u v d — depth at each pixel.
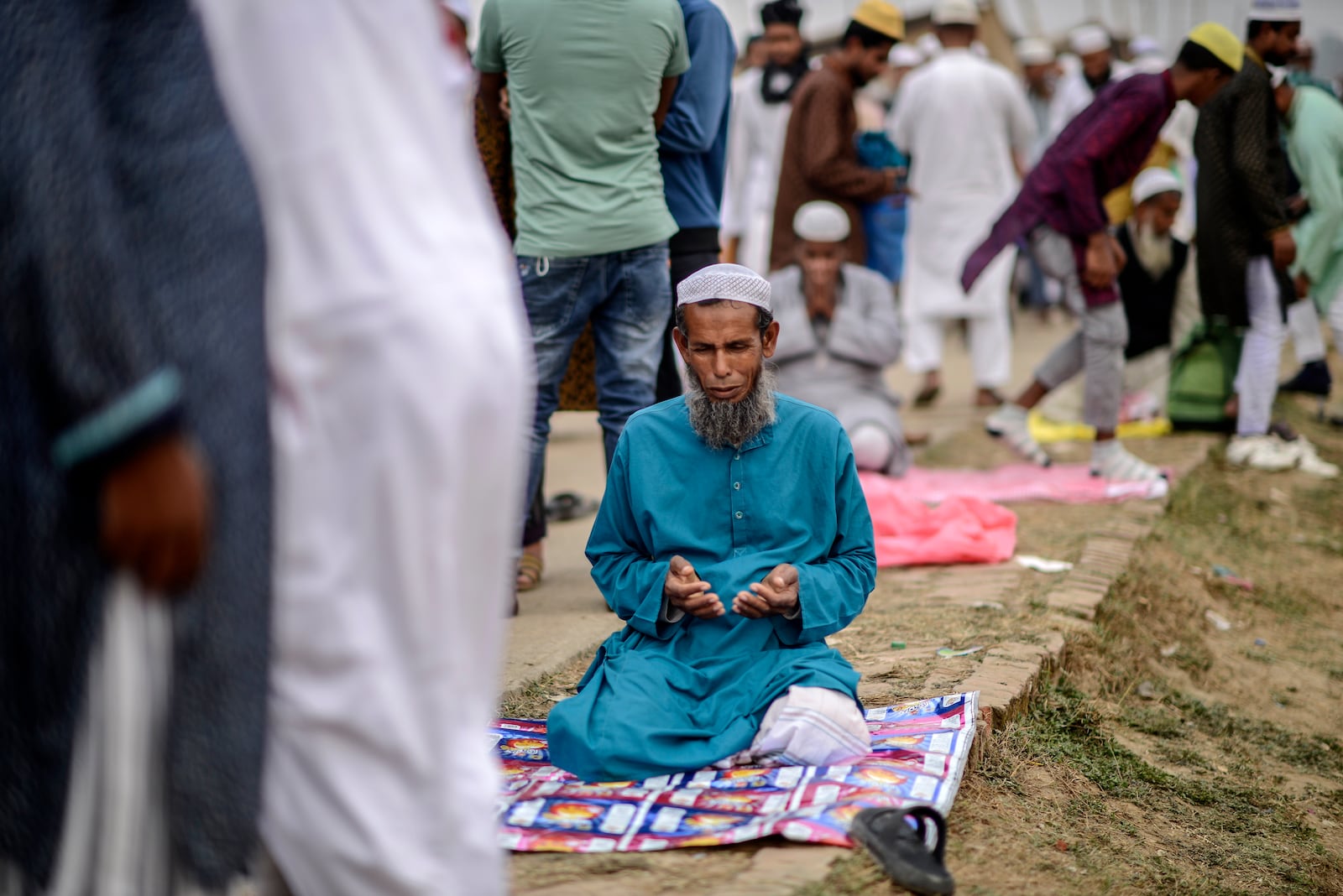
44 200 3.13
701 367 6.62
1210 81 12.95
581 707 6.53
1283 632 11.54
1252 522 14.27
